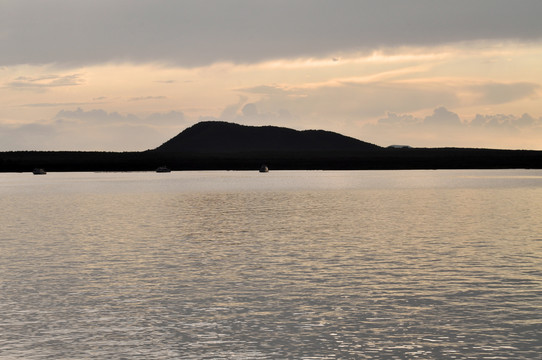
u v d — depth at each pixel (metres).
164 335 19.41
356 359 17.34
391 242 39.09
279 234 43.56
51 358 17.39
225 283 26.67
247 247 37.09
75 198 89.88
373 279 27.39
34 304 23.11
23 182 160.75
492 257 33.12
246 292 25.02
